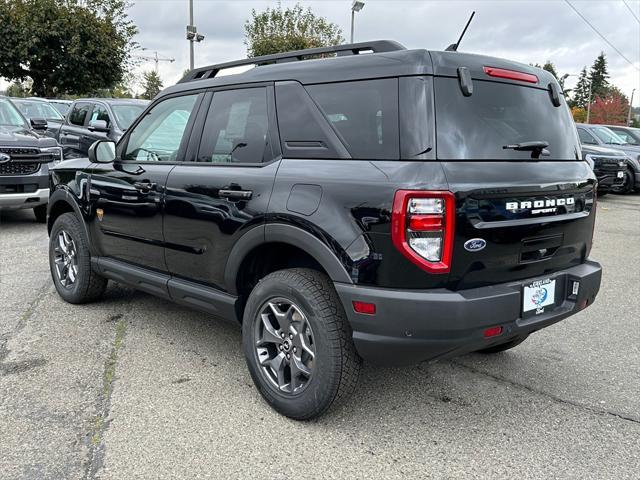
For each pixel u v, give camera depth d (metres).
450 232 2.54
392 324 2.60
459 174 2.59
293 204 2.90
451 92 2.73
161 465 2.64
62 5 23.16
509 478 2.60
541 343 4.27
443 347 2.62
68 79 23.55
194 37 20.41
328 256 2.75
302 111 3.07
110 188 4.22
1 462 2.64
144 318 4.62
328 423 3.04
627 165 13.53
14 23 22.23
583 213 3.21
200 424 3.01
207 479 2.55
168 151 3.85
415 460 2.73
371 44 3.06
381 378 3.62
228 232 3.24
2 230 8.20
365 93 2.85
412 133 2.64
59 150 8.31
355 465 2.68
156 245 3.85
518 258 2.83
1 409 3.12
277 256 3.33
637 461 2.74
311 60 3.15
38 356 3.83
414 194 2.50
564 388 3.52
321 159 2.93
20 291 5.29
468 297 2.60
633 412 3.22
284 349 3.09
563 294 3.15
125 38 25.20
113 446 2.79
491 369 3.79
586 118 73.00
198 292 3.58
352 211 2.67
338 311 2.84
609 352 4.09
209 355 3.91
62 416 3.06
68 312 4.73
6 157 7.62
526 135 3.00
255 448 2.80
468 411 3.21
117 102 11.30
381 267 2.59
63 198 4.78
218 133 3.52
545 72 3.33
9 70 22.86
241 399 3.29
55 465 2.62
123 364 3.74
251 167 3.22
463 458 2.75
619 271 6.43
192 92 3.80
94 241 4.52
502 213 2.70
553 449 2.84
